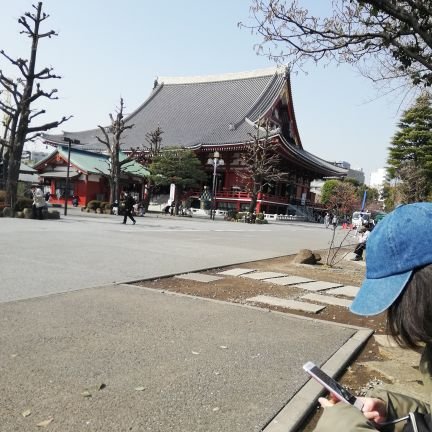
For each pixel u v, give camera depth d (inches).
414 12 203.5
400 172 1456.7
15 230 593.9
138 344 174.7
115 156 1418.6
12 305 219.5
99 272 331.3
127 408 121.8
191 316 224.7
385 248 44.9
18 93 837.2
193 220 1385.3
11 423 109.5
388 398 56.3
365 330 223.0
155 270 363.3
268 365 163.2
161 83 2642.7
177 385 139.3
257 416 122.8
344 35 233.1
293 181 2338.8
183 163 1573.6
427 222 43.7
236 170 1983.3
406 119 1656.0
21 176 1946.4
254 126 1859.0
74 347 165.8
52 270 323.3
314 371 54.7
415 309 42.0
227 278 360.2
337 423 48.6
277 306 269.0
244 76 2332.7
